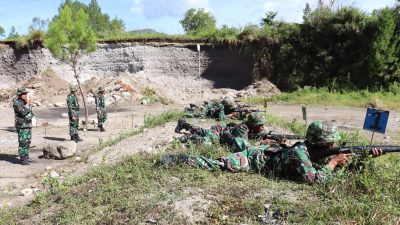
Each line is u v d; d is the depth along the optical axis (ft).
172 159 22.41
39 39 110.73
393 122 54.60
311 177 18.81
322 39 98.43
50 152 37.09
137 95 92.07
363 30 92.73
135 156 26.14
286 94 89.40
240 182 19.63
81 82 107.86
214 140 28.09
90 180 23.73
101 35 116.78
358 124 54.08
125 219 16.34
